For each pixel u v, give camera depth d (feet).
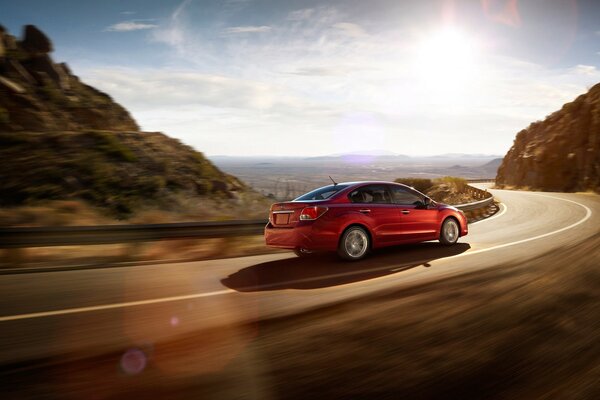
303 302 16.28
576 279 19.39
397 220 27.30
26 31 96.07
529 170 158.20
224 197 65.62
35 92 84.74
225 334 12.83
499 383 9.59
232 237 33.30
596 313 14.55
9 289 18.29
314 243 24.47
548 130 170.50
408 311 14.87
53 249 29.55
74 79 102.83
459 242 32.12
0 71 81.87
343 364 10.57
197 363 10.75
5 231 22.80
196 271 22.50
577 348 11.57
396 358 10.92
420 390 9.25
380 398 8.91
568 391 9.23
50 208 44.86
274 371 10.23
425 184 108.27
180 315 14.75
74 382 9.70
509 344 11.85
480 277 19.99
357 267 23.47
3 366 10.53
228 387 9.43
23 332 12.97
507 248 28.86
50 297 17.03
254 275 21.49
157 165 65.26
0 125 69.82
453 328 13.12
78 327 13.44
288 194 51.62
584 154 131.64
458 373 10.07
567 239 32.50
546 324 13.46
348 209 25.57
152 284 19.42
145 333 12.92
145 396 9.03
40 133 66.74
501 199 88.84
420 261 24.75
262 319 14.24
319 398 8.92
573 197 91.81
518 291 17.40
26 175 54.19
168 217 46.34
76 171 56.95
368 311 14.96
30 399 8.84
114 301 16.46
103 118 93.91
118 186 56.65
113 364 10.70
